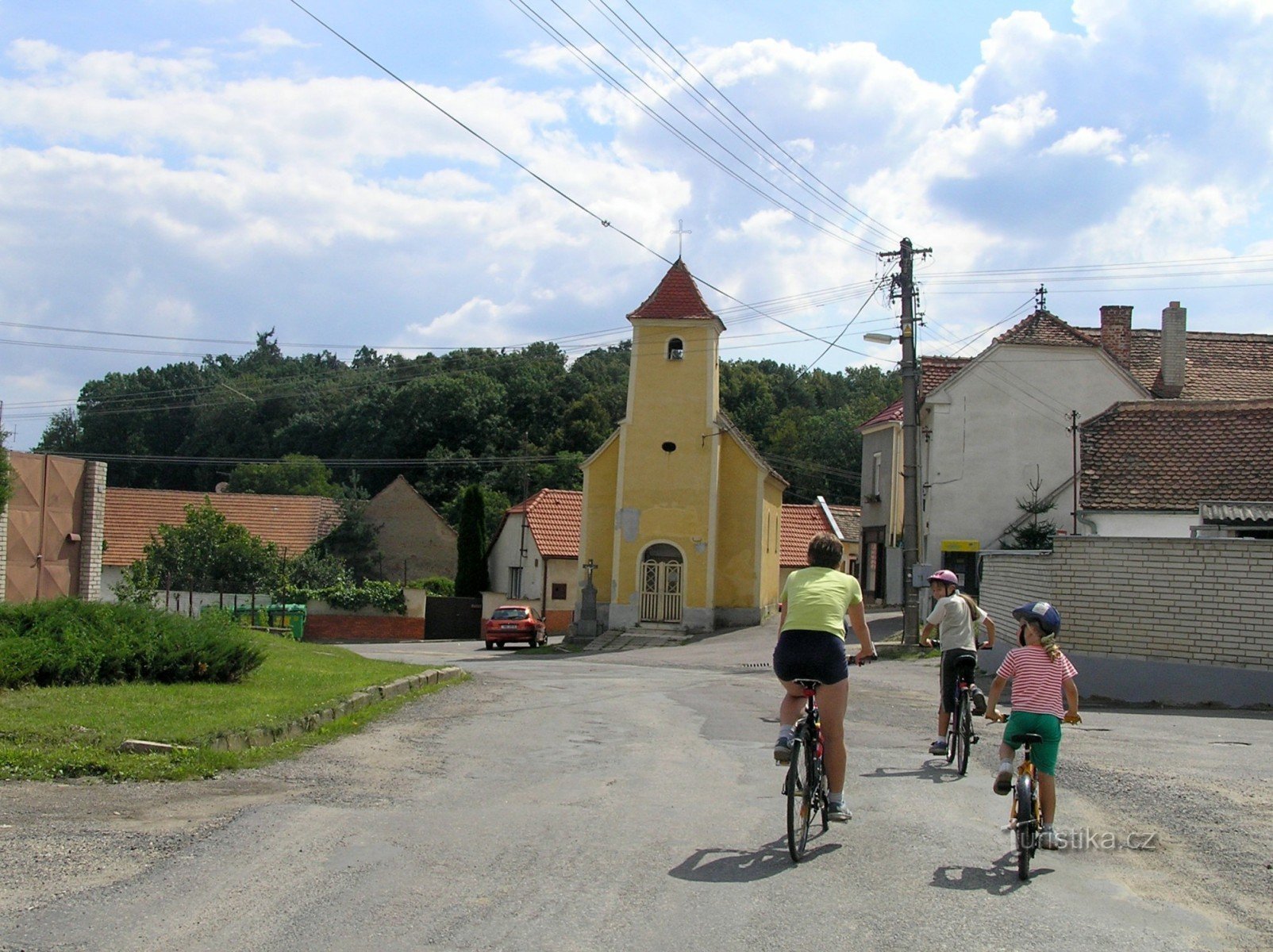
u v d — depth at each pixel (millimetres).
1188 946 5672
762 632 38062
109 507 54219
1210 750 12188
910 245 28016
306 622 47594
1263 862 7383
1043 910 6203
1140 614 17922
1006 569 21906
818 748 7562
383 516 62594
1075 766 10906
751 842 7566
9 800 8070
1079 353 33062
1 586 22031
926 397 33750
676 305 40531
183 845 7000
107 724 10289
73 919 5535
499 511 69188
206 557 43719
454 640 49969
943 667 11320
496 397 80125
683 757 11227
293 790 8891
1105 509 24938
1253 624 17109
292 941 5363
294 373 95812
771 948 5434
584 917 5820
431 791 9109
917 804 8969
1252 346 36594
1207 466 25250
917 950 5473
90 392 81625
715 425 39844
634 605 39531
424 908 5902
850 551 57812
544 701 16594
